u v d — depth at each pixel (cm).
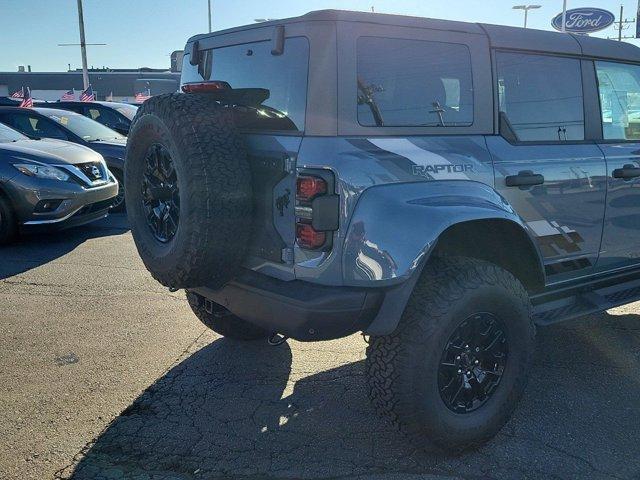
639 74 438
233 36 355
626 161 407
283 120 304
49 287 591
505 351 326
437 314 292
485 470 304
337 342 463
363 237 278
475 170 323
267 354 440
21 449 317
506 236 345
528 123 362
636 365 422
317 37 290
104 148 1012
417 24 314
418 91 314
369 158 286
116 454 316
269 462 310
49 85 5244
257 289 301
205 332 480
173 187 317
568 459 313
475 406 319
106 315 515
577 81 392
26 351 439
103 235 841
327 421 350
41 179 741
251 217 307
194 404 368
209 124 297
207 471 303
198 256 294
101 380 396
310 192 280
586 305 394
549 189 360
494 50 345
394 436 334
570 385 393
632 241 421
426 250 282
